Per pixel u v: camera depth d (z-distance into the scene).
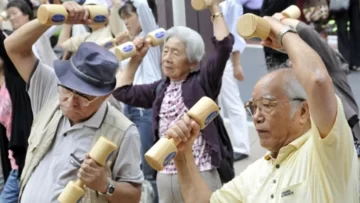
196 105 3.30
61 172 3.99
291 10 3.92
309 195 3.07
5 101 5.56
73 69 3.92
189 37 5.04
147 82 6.55
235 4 7.18
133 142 4.03
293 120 3.17
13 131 5.41
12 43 4.18
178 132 3.23
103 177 3.73
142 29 6.79
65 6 3.96
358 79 9.78
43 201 3.99
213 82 5.02
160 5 7.39
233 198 3.37
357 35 10.11
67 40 7.27
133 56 5.24
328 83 2.92
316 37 4.71
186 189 3.41
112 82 3.98
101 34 6.95
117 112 4.11
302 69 2.97
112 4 6.86
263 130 3.21
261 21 3.13
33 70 4.25
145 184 6.36
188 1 7.56
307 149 3.15
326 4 9.29
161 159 3.16
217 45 4.98
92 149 3.68
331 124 2.94
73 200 3.57
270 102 3.16
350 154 3.01
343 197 3.03
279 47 3.21
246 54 10.98
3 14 7.31
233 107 7.96
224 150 5.11
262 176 3.28
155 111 5.17
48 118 4.14
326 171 3.01
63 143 4.05
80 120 4.04
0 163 5.98
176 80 5.14
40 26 4.10
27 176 4.13
